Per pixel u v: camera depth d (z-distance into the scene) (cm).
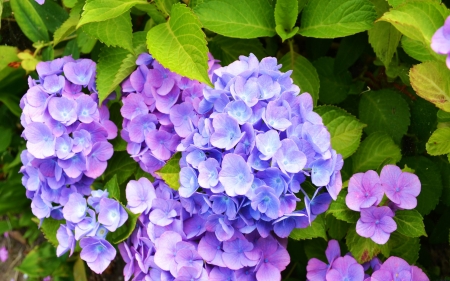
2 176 94
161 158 63
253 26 65
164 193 63
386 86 76
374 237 58
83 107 63
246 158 52
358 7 63
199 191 56
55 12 80
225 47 74
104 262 61
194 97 63
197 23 57
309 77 69
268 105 53
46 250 90
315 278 63
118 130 69
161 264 57
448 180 70
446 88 52
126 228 62
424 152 72
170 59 57
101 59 65
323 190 56
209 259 56
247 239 57
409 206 58
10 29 84
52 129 61
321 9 64
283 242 60
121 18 63
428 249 79
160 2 63
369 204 57
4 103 88
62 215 68
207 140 54
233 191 51
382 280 58
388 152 68
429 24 48
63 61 66
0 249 99
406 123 71
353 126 65
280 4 63
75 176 63
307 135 53
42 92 63
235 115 53
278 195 51
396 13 48
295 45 80
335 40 83
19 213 94
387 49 68
